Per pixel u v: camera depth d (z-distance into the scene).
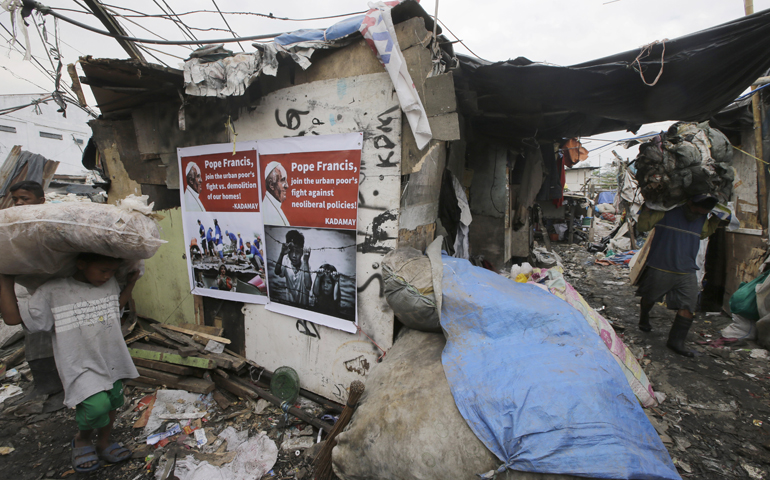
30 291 1.96
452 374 1.78
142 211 1.88
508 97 3.56
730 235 4.82
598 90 3.24
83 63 2.48
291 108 2.62
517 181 6.85
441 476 1.53
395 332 2.49
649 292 3.89
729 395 2.96
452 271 2.22
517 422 1.47
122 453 2.30
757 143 4.20
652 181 3.48
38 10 2.88
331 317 2.65
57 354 1.98
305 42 2.31
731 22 2.65
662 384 3.14
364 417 1.79
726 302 4.82
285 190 2.70
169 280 3.54
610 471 1.29
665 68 2.87
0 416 2.80
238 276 3.07
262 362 3.10
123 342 2.21
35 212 1.64
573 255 10.12
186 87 2.50
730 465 2.26
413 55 2.21
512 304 1.96
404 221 2.45
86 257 1.95
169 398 2.91
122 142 3.63
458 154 4.32
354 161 2.41
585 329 1.86
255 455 2.31
